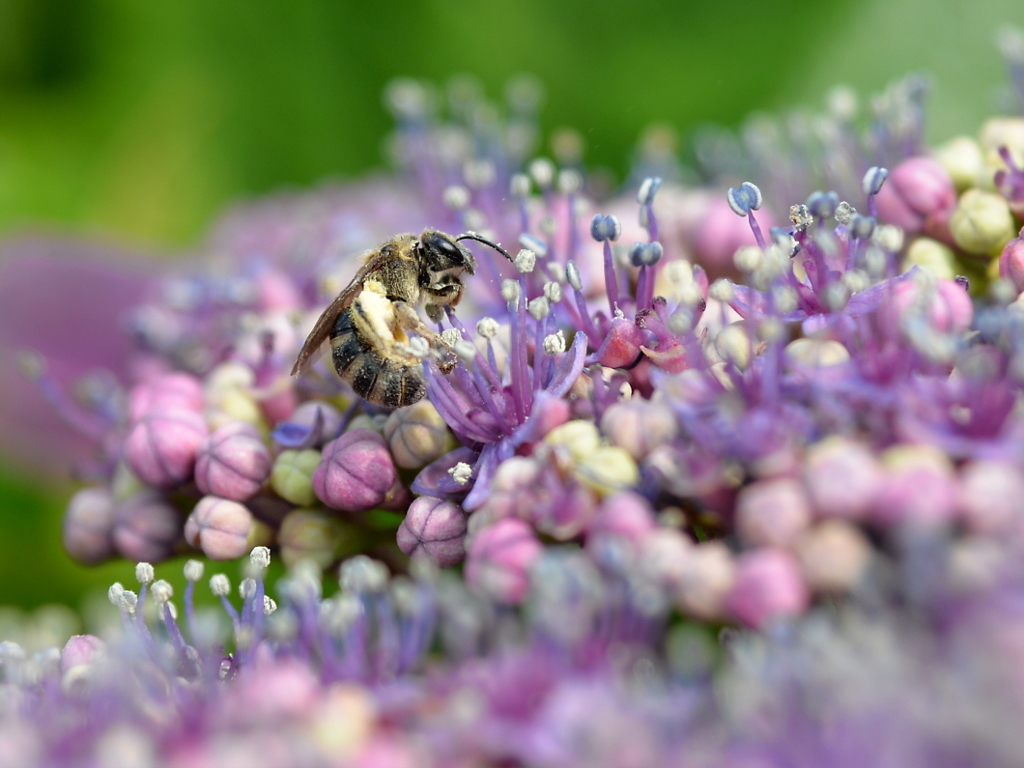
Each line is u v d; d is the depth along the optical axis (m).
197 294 0.11
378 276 0.10
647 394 0.09
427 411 0.10
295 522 0.10
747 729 0.08
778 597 0.08
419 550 0.09
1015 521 0.08
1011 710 0.08
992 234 0.10
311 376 0.10
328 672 0.09
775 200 0.11
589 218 0.11
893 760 0.08
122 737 0.09
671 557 0.09
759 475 0.09
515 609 0.09
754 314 0.09
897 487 0.08
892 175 0.10
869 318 0.09
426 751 0.09
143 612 0.09
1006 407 0.09
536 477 0.09
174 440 0.10
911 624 0.08
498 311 0.10
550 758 0.08
